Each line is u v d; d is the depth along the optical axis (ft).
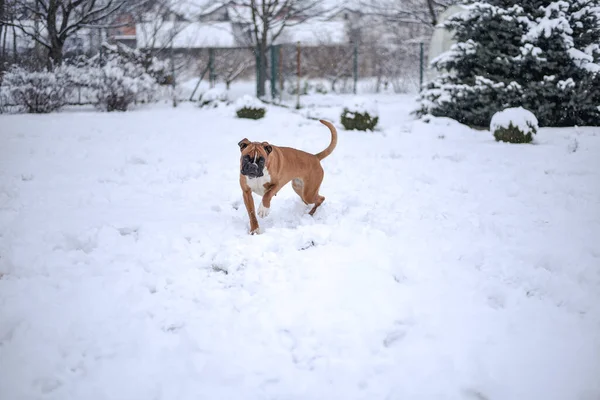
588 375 11.12
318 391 10.61
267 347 12.03
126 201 23.49
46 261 16.11
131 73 69.46
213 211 22.04
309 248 17.63
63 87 63.00
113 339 12.23
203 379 10.89
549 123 48.57
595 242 18.25
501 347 12.05
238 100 57.06
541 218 21.12
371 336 12.42
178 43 111.65
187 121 54.13
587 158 32.81
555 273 15.80
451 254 17.17
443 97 51.37
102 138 41.93
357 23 123.95
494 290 14.73
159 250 17.39
